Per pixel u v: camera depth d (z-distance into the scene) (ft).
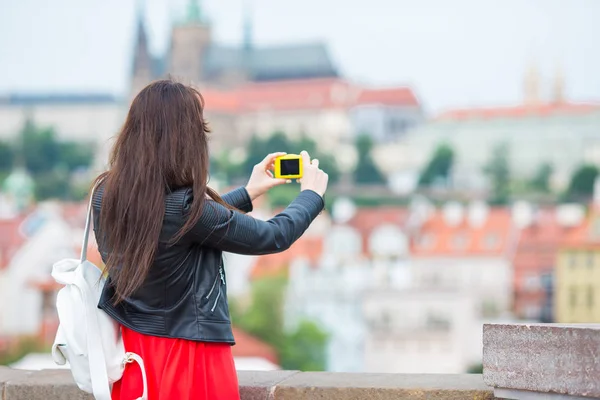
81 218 618.44
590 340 11.31
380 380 14.56
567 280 571.69
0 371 16.22
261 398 14.26
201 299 11.07
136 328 11.06
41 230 550.77
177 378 10.90
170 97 11.08
